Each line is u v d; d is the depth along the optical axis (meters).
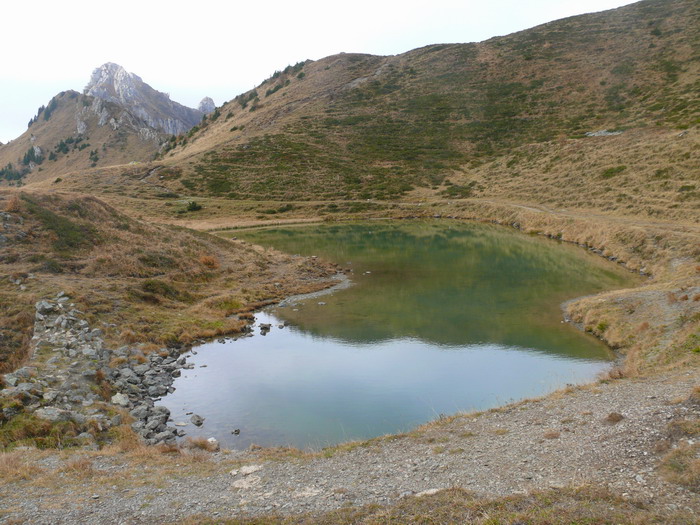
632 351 24.14
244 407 21.67
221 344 30.89
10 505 11.83
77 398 19.42
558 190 84.25
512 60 157.88
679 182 65.00
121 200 109.88
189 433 19.20
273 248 68.38
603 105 118.19
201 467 14.54
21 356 24.23
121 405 20.44
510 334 30.56
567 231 65.75
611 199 70.81
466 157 120.25
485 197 96.94
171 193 116.62
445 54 176.88
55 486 12.97
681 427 12.18
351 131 141.00
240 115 179.00
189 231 57.38
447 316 35.16
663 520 8.75
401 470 12.99
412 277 48.75
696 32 130.62
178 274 42.66
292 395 22.95
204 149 146.38
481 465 12.64
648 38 138.88
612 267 47.88
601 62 138.12
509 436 14.62
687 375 17.02
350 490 11.85
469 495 10.73
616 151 85.88
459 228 81.69
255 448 17.06
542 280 44.75
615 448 12.27
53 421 17.17
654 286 33.72
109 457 15.50
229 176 124.19
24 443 15.89
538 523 9.05
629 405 14.98
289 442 18.28
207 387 24.03
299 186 115.94
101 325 28.95
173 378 25.23
